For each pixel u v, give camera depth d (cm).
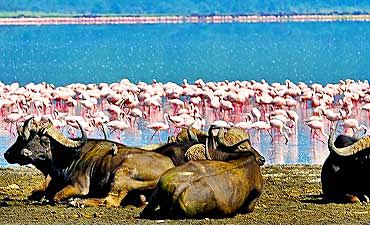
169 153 3928
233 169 3491
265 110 8656
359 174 4006
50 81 14312
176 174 3388
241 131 3888
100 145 3950
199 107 8988
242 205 3516
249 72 15675
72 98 9150
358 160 3994
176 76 15075
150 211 3438
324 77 14700
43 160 3972
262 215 3622
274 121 7044
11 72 15950
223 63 17500
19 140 4012
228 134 3872
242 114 8781
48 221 3512
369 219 3616
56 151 3988
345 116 7538
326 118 7725
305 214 3706
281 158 6203
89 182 3875
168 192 3366
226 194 3419
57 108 8944
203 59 18488
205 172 3416
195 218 3384
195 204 3359
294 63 17338
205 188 3375
